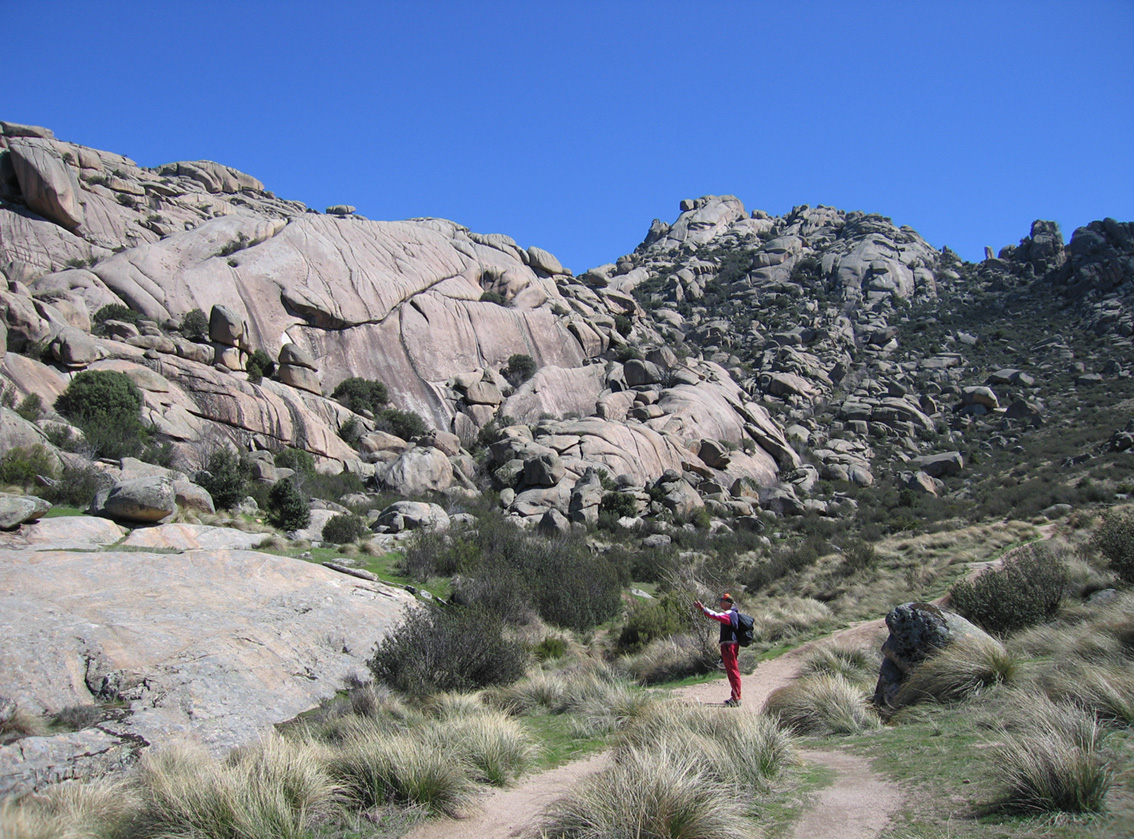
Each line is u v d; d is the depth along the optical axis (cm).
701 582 2491
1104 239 8856
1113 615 959
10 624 1061
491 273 6494
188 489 2211
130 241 4931
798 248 10919
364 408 4478
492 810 655
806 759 713
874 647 1418
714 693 1170
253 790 609
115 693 993
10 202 4444
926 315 9038
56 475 2131
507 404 5203
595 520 3653
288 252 4953
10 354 2886
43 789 733
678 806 512
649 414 5378
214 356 3938
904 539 3528
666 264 11181
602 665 1462
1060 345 7462
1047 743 479
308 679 1213
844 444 6169
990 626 1233
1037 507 3638
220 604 1363
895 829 468
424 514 2838
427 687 1223
